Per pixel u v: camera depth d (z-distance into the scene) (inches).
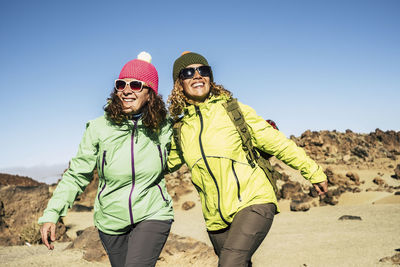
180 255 317.4
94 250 338.6
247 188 109.0
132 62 119.9
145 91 117.8
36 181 1541.6
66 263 320.5
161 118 116.2
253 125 115.0
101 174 114.7
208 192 112.8
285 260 412.5
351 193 1445.6
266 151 118.1
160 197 117.4
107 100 115.0
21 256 356.2
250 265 108.3
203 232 782.5
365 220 868.6
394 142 2765.7
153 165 114.9
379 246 487.2
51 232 104.9
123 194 113.0
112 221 114.9
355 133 2883.9
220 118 112.4
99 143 112.9
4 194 524.4
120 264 121.7
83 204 1424.7
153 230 111.1
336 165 2193.7
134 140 112.7
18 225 510.6
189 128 116.0
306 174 117.3
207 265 313.4
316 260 406.9
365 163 2239.2
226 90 126.8
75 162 114.4
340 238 596.7
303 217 1015.6
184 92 129.0
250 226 102.1
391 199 1315.2
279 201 1333.7
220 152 108.8
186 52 131.7
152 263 108.7
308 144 2442.2
